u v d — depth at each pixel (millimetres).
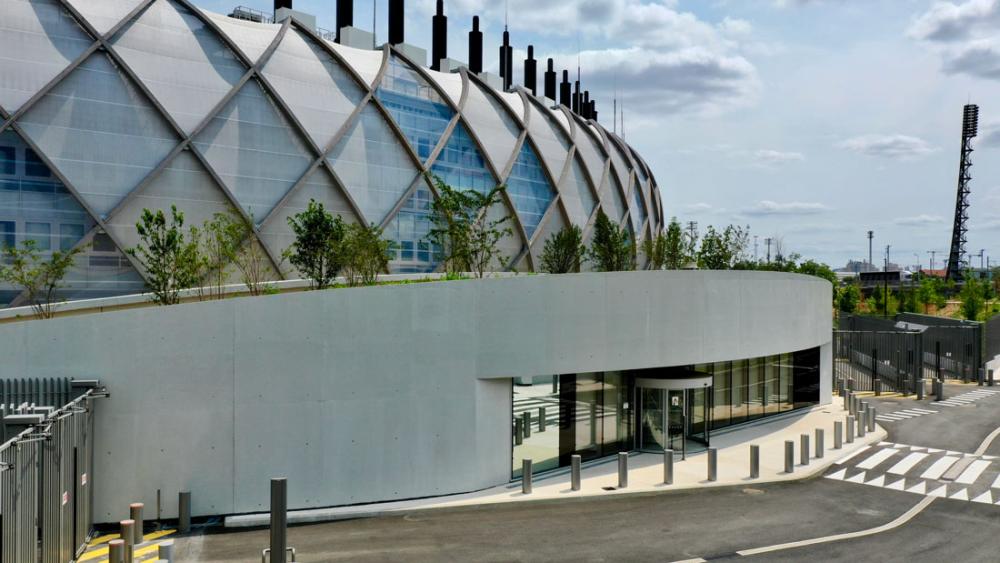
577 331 18109
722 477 18000
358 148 32781
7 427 10461
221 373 15109
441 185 33562
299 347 15484
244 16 41656
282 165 30172
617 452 20594
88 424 13773
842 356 44312
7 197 24016
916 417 27938
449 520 14727
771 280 24172
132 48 27469
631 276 19125
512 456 17688
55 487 11094
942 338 42375
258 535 13914
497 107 41562
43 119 24844
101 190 25734
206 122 28094
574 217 43469
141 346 14758
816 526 14273
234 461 15141
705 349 20953
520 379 17906
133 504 13492
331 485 15609
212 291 26828
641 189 55188
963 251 131375
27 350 14352
